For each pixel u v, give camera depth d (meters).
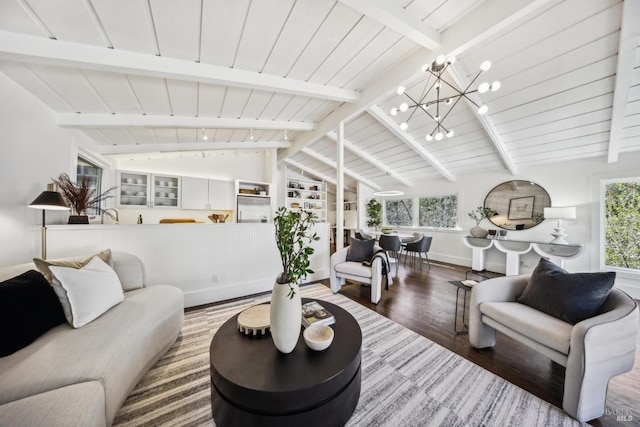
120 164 4.85
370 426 1.27
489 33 1.89
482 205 5.22
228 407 1.10
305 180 8.59
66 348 1.22
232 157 6.23
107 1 1.36
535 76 2.61
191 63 2.05
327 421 1.13
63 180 2.54
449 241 5.81
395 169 6.25
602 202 3.71
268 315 1.66
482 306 1.92
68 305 1.44
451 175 5.56
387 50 2.30
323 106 3.58
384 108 3.81
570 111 2.96
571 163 4.02
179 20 1.59
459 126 3.86
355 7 1.65
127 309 1.67
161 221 4.89
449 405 1.41
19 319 1.22
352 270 3.24
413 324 2.46
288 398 1.04
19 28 1.50
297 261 1.29
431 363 1.81
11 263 1.93
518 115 3.25
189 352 1.92
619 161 3.55
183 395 1.47
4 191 1.87
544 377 1.65
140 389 1.51
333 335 1.39
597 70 2.38
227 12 1.58
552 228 4.23
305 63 2.34
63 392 0.97
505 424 1.29
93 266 1.73
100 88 2.21
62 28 1.54
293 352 1.30
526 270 4.58
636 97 2.53
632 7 1.74
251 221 6.09
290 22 1.76
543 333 1.48
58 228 2.24
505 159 4.21
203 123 3.25
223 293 3.07
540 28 2.13
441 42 2.13
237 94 2.73
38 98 2.26
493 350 1.98
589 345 1.26
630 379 1.61
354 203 8.84
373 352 1.95
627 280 3.43
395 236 5.07
